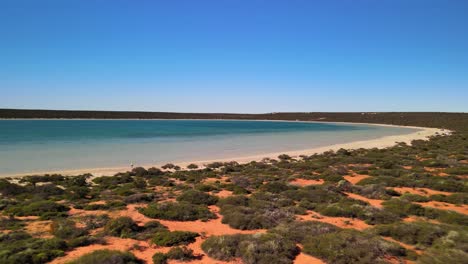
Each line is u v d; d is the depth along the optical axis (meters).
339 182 17.45
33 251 7.67
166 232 9.39
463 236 8.52
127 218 10.28
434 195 14.52
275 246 7.91
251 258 7.42
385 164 24.34
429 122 109.56
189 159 32.88
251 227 10.34
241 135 70.12
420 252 8.06
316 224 9.83
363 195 15.48
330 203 13.45
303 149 43.06
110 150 38.56
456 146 37.88
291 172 23.17
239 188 16.58
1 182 16.69
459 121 101.50
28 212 11.85
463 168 21.61
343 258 7.32
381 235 9.32
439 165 23.98
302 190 15.79
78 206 13.02
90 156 33.12
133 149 40.25
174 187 17.77
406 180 17.83
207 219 11.45
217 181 19.66
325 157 31.95
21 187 16.38
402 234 9.09
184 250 7.99
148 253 8.16
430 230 9.10
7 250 7.61
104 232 9.64
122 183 19.78
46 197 14.90
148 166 27.75
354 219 11.34
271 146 46.88
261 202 13.27
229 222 10.83
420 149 35.84
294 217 11.34
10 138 50.84
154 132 75.06
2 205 13.04
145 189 17.17
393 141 53.56
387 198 14.48
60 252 7.79
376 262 7.11
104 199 14.85
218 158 33.81
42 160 29.64
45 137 54.25
